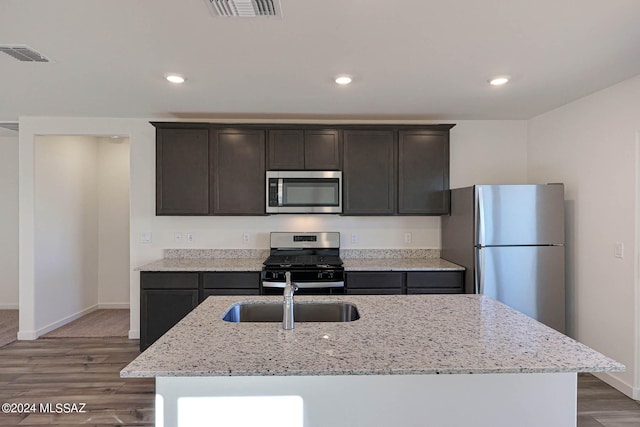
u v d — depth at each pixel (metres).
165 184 3.56
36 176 3.86
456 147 3.97
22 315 3.85
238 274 3.34
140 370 1.21
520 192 3.13
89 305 4.90
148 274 3.32
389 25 1.91
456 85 2.83
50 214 4.11
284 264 3.33
